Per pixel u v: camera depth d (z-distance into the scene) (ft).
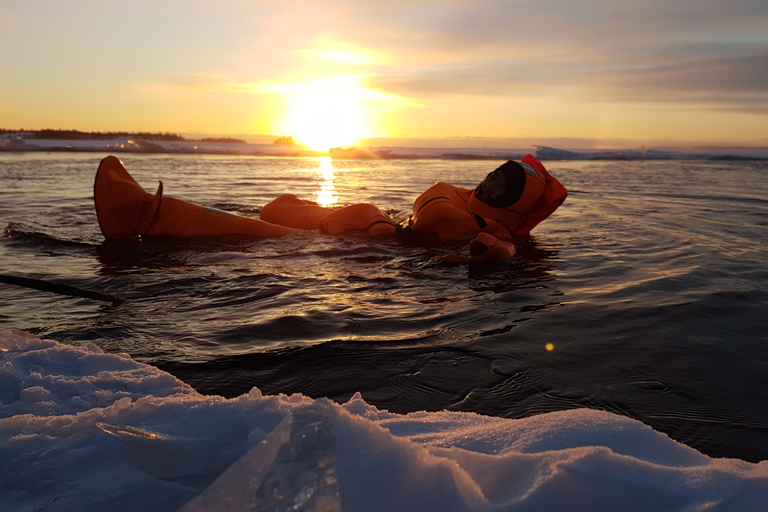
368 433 2.64
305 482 2.34
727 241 18.10
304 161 78.84
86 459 3.05
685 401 6.51
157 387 4.60
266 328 9.14
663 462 2.89
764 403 6.48
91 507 2.68
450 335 8.93
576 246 17.35
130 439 3.08
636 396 6.64
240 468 2.45
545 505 2.41
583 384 6.98
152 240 17.08
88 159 63.41
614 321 9.77
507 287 12.28
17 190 31.07
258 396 3.57
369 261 14.80
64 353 5.32
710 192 35.68
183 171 51.72
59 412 4.07
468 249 16.55
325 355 7.91
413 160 94.32
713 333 9.11
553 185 18.06
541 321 9.75
